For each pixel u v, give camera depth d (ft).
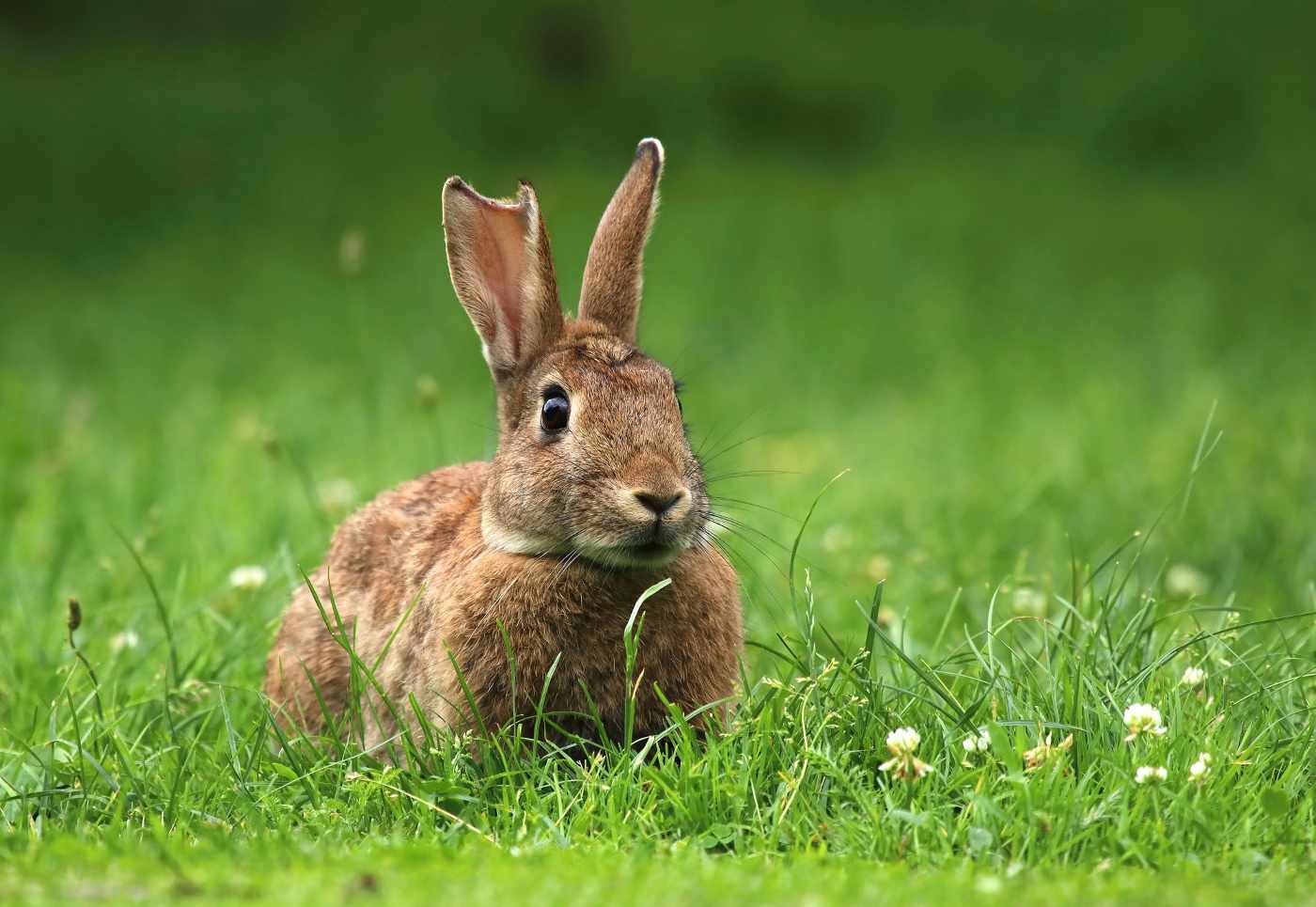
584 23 124.67
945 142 114.93
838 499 40.06
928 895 16.21
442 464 36.88
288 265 83.41
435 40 129.18
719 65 121.60
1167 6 138.72
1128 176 109.70
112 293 78.54
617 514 22.12
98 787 21.86
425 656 23.45
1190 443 44.19
